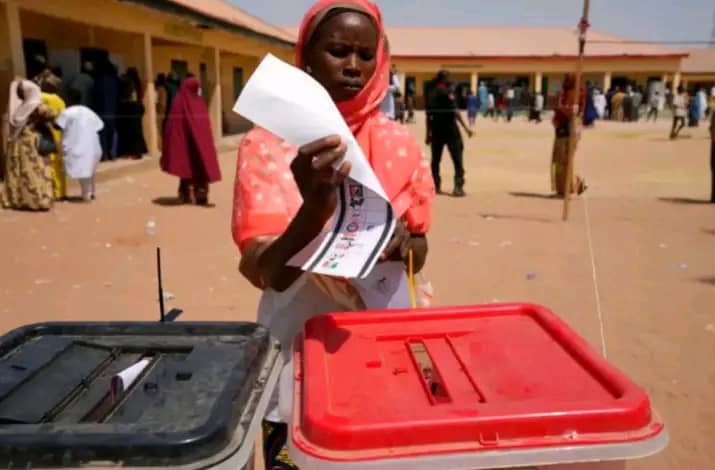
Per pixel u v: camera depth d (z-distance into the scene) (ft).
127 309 13.80
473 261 18.16
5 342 4.17
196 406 3.33
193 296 14.75
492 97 113.60
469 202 29.14
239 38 65.77
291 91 3.91
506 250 19.48
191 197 29.12
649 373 10.78
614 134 77.61
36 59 32.58
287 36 89.04
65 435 2.94
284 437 4.97
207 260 18.06
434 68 131.03
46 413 3.44
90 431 2.99
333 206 4.03
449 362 4.17
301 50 5.18
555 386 3.77
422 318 4.88
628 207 27.81
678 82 131.03
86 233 21.31
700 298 14.76
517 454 3.25
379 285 5.30
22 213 24.38
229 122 74.79
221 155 52.19
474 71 131.13
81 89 37.27
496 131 83.71
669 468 8.13
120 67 46.19
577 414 3.31
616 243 20.57
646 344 12.00
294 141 3.91
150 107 44.55
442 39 141.18
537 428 3.30
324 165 3.82
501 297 14.82
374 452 3.22
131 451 2.90
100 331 4.45
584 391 3.69
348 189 4.25
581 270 17.20
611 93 111.65
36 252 18.62
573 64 129.29
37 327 4.45
